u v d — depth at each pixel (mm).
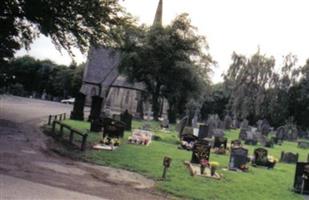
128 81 58000
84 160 17641
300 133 61438
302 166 17469
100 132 28141
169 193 13883
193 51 55000
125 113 33438
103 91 80125
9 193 10117
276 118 63438
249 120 64188
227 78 63500
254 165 23844
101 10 27703
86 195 11508
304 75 66000
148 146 25422
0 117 30391
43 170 14047
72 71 111438
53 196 10625
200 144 20531
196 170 18641
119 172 16219
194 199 13555
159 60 53562
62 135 23141
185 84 54625
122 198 12031
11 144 18312
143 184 14664
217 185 16188
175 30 54000
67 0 26297
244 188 16469
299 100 64750
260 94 61750
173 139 31281
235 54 63344
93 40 29656
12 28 28891
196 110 61969
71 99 99750
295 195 16719
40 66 116125
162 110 65562
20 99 69938
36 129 25547
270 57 63156
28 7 26062
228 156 26188
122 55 53500
